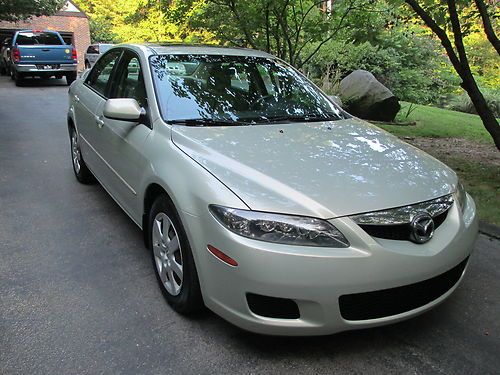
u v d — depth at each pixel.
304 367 2.47
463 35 6.17
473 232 2.82
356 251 2.29
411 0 5.68
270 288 2.26
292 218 2.30
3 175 5.65
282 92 3.92
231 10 8.24
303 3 8.30
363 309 2.37
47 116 9.87
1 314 2.86
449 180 2.91
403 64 15.77
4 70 20.17
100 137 4.20
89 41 29.16
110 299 3.04
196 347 2.60
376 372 2.45
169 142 3.03
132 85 3.84
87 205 4.71
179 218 2.67
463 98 14.66
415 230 2.45
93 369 2.41
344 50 12.59
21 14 20.41
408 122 10.01
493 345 2.70
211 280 2.47
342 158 2.86
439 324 2.89
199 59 3.85
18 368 2.40
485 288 3.33
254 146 2.92
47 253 3.67
